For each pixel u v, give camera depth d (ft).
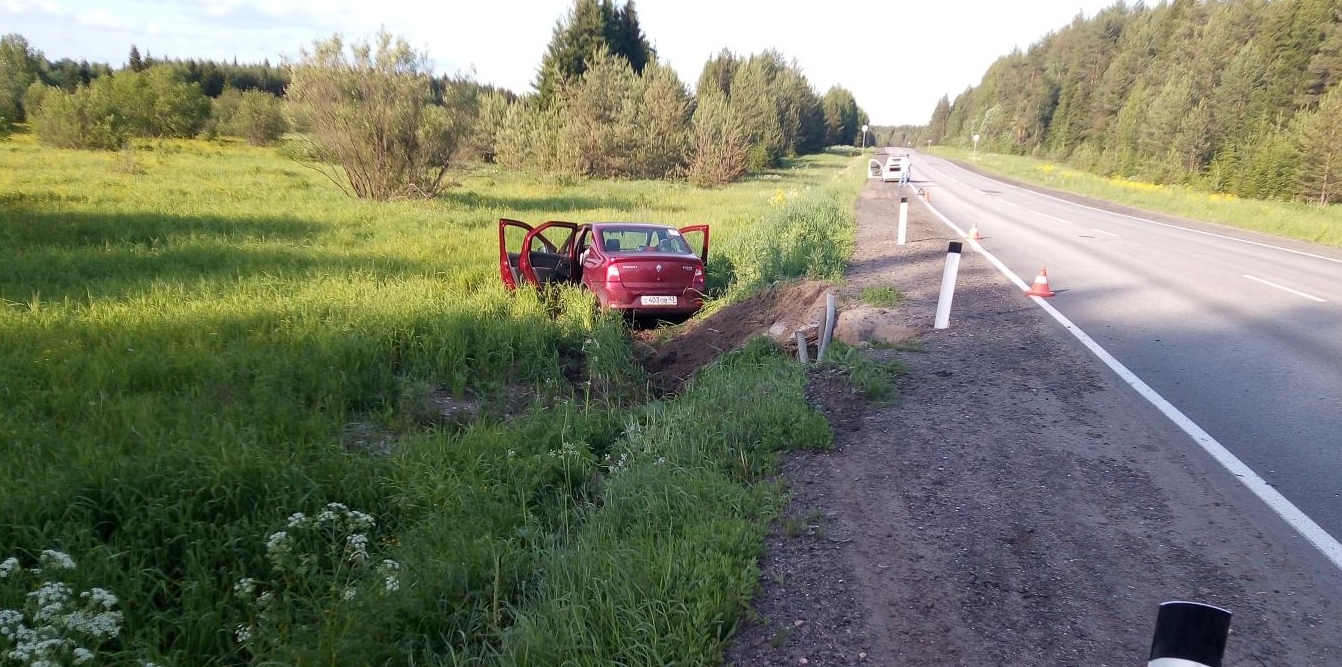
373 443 19.07
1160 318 31.35
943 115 632.79
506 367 26.27
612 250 34.63
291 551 12.82
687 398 23.11
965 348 26.66
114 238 44.57
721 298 38.96
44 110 131.03
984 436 18.35
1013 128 347.15
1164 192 126.41
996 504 14.79
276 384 20.93
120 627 10.62
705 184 127.24
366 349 24.21
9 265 33.88
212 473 14.51
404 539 13.98
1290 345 27.14
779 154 225.15
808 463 17.15
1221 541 13.33
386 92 74.84
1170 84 162.09
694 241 54.60
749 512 14.62
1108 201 116.06
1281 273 44.68
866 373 22.36
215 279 33.37
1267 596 11.66
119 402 18.25
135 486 14.03
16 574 11.37
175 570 12.75
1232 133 147.54
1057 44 327.88
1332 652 10.34
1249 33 179.01
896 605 11.55
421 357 25.36
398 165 76.89
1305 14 146.10
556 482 17.53
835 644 10.65
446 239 50.16
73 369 20.35
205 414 18.12
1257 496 15.07
